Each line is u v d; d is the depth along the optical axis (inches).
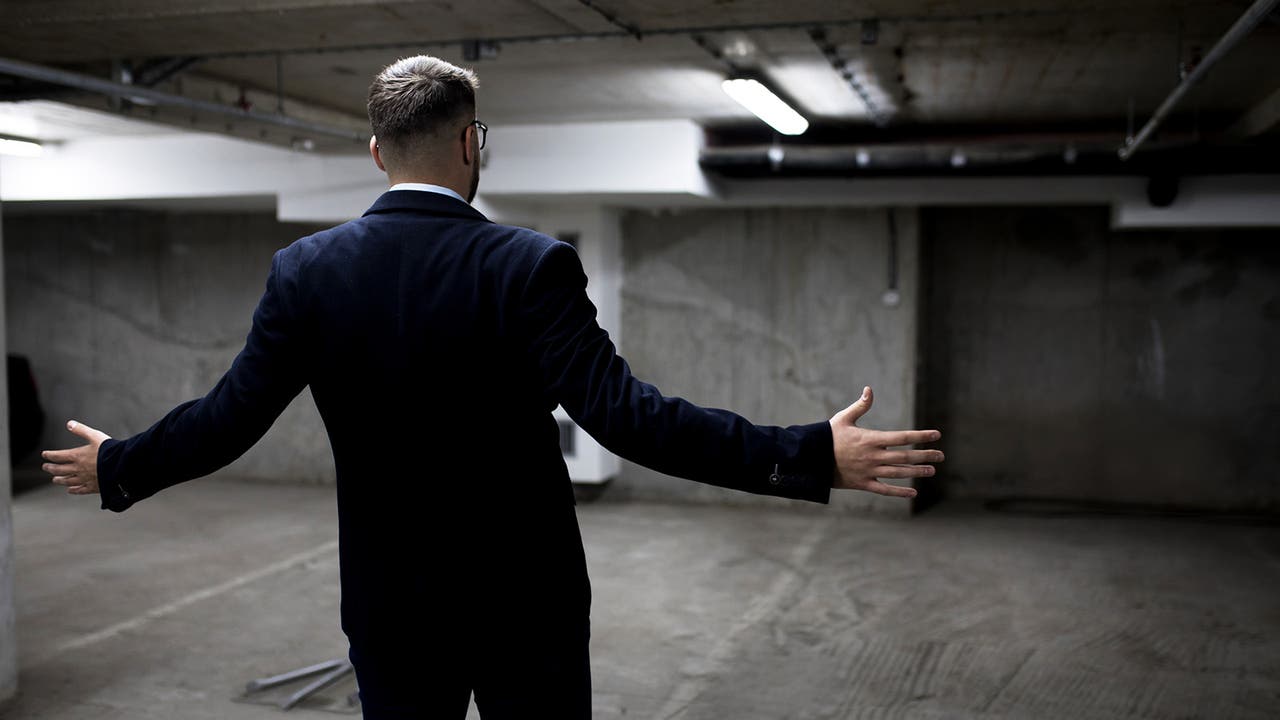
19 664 173.8
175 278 359.6
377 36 162.6
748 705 157.0
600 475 311.6
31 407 362.0
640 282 322.7
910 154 260.2
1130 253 312.0
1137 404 314.5
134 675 168.7
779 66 203.5
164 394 363.6
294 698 155.1
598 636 191.2
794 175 272.2
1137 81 221.5
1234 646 184.1
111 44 166.2
